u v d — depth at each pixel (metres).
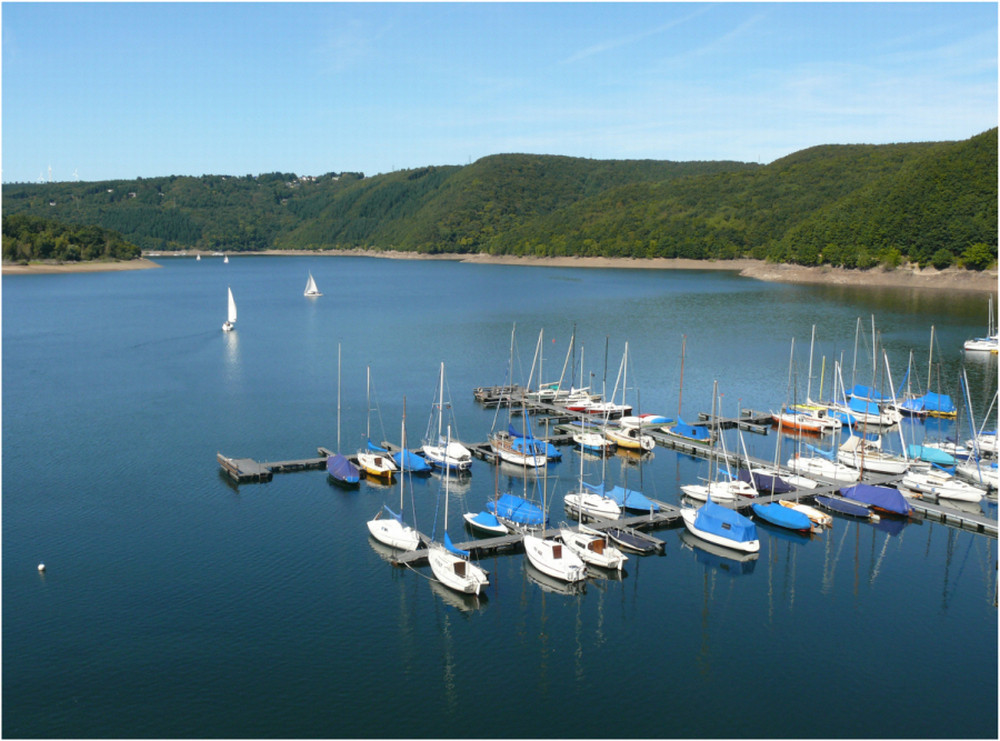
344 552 60.50
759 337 164.25
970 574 57.56
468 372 132.38
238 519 66.56
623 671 45.44
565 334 171.50
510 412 97.56
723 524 62.72
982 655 46.94
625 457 87.25
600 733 40.00
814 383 121.69
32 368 133.75
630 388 119.38
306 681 44.06
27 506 69.06
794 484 74.44
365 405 108.31
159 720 40.59
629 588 55.69
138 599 52.75
